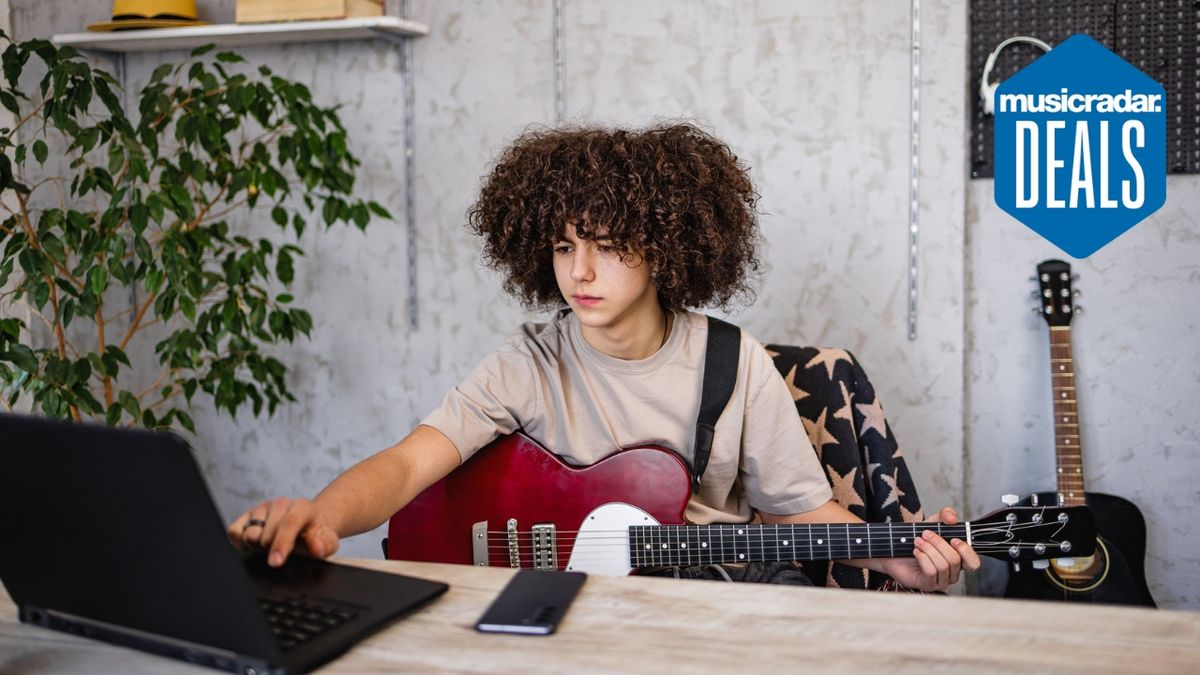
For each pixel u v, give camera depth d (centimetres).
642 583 112
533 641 97
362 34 277
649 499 169
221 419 312
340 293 300
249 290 302
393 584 110
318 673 91
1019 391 272
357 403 303
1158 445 268
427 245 293
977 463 276
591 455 174
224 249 281
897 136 261
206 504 84
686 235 171
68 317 241
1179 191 262
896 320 265
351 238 298
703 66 271
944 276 261
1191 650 92
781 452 176
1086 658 91
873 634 97
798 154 267
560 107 280
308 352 304
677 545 167
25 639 102
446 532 175
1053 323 258
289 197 300
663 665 91
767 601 106
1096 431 271
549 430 176
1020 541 157
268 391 277
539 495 172
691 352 175
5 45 307
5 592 115
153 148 249
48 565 99
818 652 93
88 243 236
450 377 295
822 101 264
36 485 93
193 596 91
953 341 262
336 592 107
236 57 251
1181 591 269
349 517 137
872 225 264
